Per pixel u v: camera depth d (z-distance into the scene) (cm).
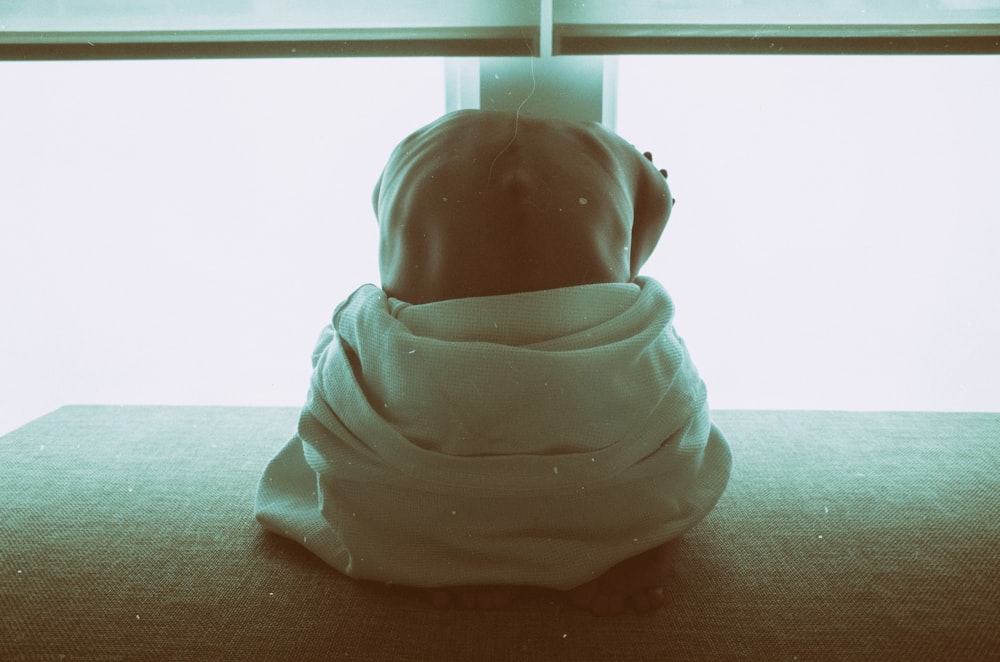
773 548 113
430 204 102
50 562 109
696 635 95
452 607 100
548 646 93
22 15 147
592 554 98
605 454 97
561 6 143
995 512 123
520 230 100
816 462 141
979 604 100
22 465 140
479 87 158
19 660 90
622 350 96
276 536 117
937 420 161
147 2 143
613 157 110
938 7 142
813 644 93
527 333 97
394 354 97
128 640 93
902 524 119
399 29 147
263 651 92
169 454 145
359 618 98
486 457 96
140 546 113
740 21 144
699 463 107
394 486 100
